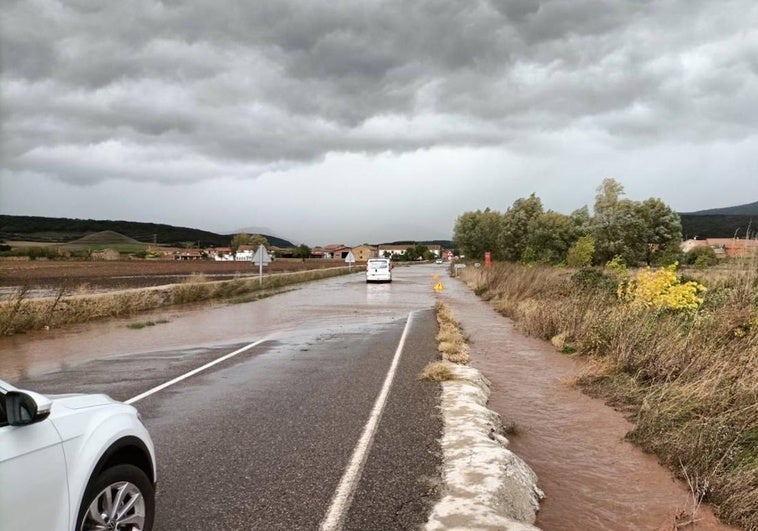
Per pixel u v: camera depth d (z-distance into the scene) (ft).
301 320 59.21
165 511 13.62
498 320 60.34
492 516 12.87
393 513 13.41
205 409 23.21
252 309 71.67
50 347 40.57
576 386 29.71
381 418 21.63
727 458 17.40
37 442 8.98
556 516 14.96
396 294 101.04
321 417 21.89
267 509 13.70
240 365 33.50
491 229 216.95
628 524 14.58
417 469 16.21
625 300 43.55
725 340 29.68
